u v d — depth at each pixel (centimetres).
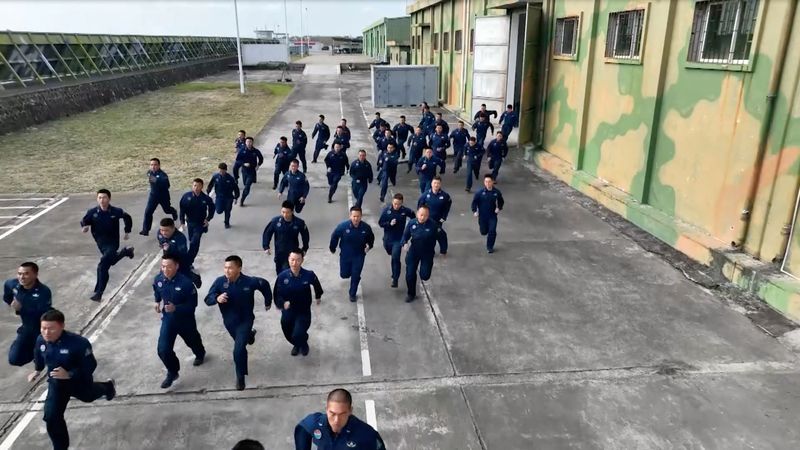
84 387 543
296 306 691
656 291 895
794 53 803
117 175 1636
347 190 1512
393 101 3238
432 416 597
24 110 2355
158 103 3309
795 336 750
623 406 615
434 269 991
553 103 1711
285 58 6844
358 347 734
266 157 1908
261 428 577
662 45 1105
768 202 867
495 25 2194
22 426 583
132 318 812
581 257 1039
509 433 572
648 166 1188
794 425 585
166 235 812
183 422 586
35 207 1334
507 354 718
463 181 1605
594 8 1388
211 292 641
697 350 724
